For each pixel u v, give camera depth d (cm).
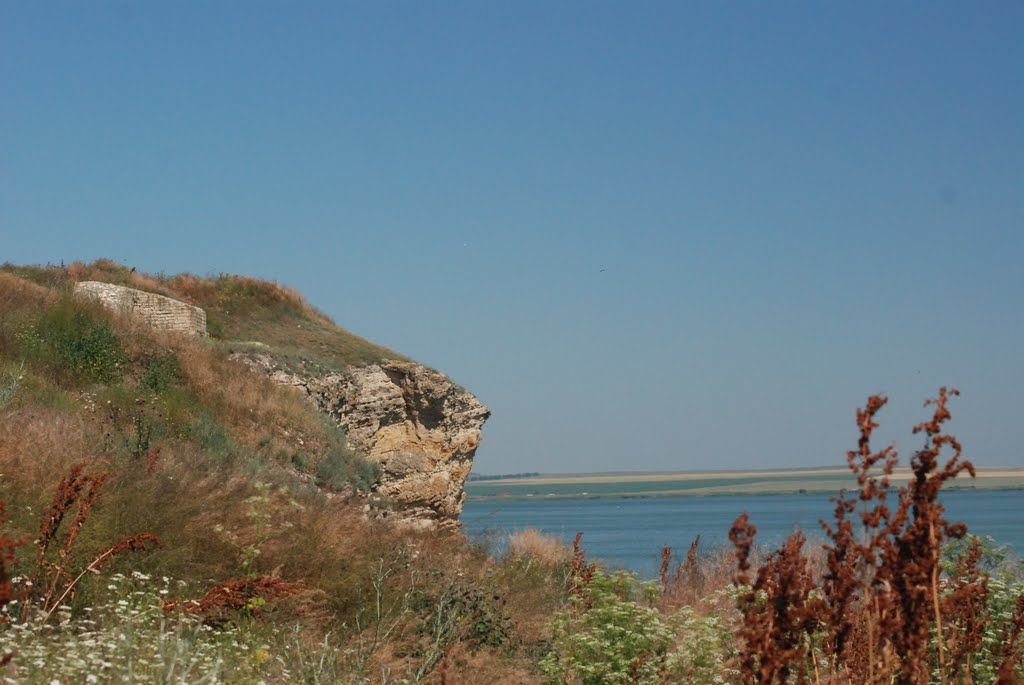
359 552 1323
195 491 1276
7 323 2370
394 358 3744
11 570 931
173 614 929
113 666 712
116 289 3158
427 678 994
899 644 521
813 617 533
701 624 940
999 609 884
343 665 970
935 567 512
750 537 536
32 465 1188
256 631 984
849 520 538
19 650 722
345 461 2695
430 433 3425
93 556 1023
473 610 1245
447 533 2050
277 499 1429
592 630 1016
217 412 2466
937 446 504
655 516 14188
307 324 4062
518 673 1094
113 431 1845
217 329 3775
